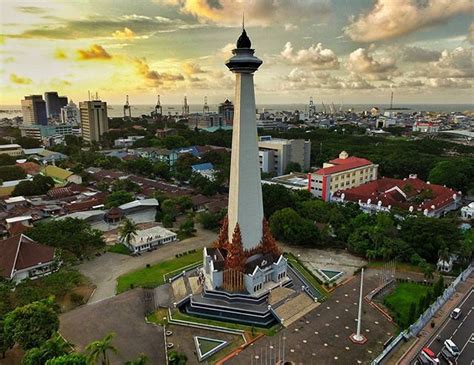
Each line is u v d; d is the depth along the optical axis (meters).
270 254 98.25
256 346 77.56
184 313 90.31
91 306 92.00
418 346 76.38
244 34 86.38
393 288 101.38
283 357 74.19
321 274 108.31
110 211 154.50
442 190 167.00
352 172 182.00
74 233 121.44
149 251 126.50
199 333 82.38
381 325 84.75
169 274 108.94
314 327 83.94
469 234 118.06
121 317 87.56
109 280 106.38
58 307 82.56
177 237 138.38
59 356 59.84
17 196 182.38
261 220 96.62
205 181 192.88
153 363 72.06
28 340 67.75
